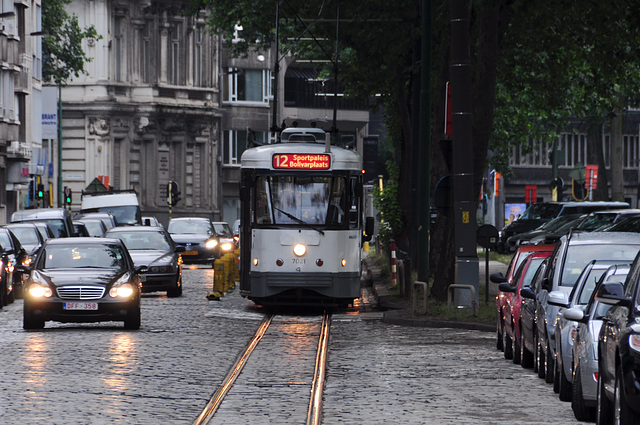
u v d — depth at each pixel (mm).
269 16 105375
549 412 33125
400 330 60906
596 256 39094
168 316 67625
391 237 108125
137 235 89688
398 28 91312
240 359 47281
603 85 93500
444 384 39500
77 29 186625
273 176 71000
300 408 34031
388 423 31109
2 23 151250
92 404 33594
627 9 80312
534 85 106938
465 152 66688
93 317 58125
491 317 62875
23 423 29875
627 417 25078
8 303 80312
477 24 79812
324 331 60375
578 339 31969
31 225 95688
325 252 70500
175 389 37781
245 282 72000
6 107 153875
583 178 145125
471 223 66625
